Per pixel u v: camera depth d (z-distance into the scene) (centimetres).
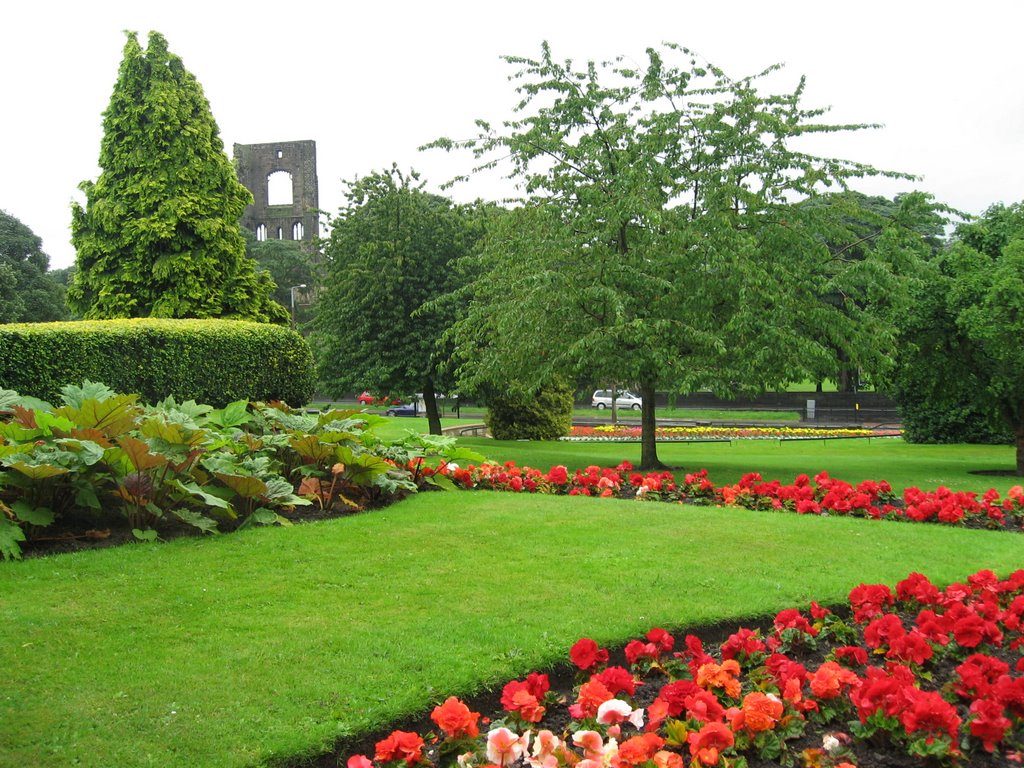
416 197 1936
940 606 474
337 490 768
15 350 928
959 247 1308
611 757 288
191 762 310
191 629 433
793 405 3888
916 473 1383
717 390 1179
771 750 312
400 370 1903
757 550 633
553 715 365
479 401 2475
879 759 316
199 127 1758
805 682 387
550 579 539
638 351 1189
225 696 360
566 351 1230
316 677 381
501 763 294
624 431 2747
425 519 705
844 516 805
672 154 1314
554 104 1272
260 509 660
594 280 1211
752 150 1280
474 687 382
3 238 4219
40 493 583
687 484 914
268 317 1822
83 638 414
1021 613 447
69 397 686
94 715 339
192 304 1698
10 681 365
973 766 314
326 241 2023
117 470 605
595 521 717
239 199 1823
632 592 516
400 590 508
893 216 1352
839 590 534
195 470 646
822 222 1295
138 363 1066
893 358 1338
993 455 1848
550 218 1270
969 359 1367
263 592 494
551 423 2433
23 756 308
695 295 1193
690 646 385
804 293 1298
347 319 1928
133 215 1723
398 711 354
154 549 569
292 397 1334
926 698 307
